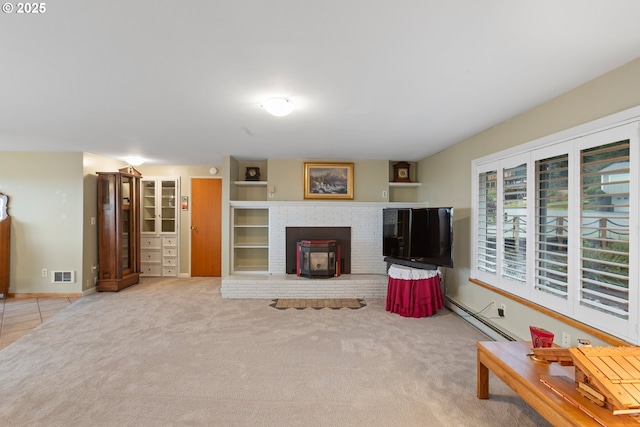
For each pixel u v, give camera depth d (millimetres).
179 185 6508
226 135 3920
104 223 5359
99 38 1712
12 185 4969
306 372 2660
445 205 4727
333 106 2836
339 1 1405
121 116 3119
